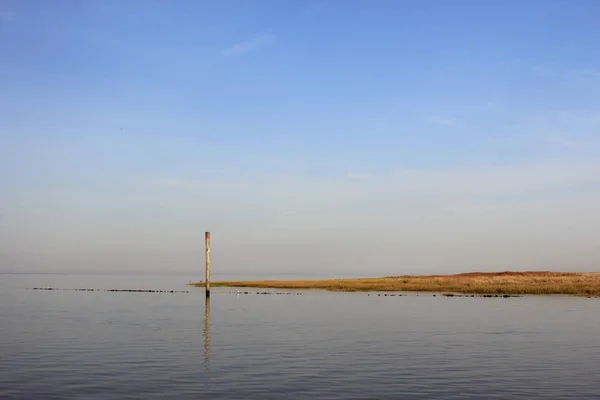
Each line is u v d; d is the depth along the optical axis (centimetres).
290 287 11581
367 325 4709
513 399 2267
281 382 2547
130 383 2523
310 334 4159
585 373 2748
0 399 2244
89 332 4294
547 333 4178
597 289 9000
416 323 4853
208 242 8488
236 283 13688
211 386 2470
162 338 3953
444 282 10919
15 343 3709
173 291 11106
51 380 2580
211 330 4406
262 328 4534
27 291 11412
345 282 12088
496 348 3488
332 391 2386
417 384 2516
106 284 16062
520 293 8856
